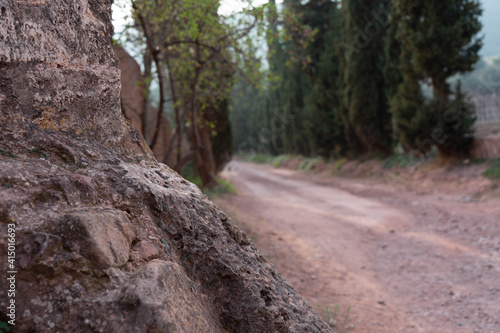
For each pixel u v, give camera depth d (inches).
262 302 57.1
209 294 56.4
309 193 558.3
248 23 228.4
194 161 559.5
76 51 61.7
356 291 184.9
